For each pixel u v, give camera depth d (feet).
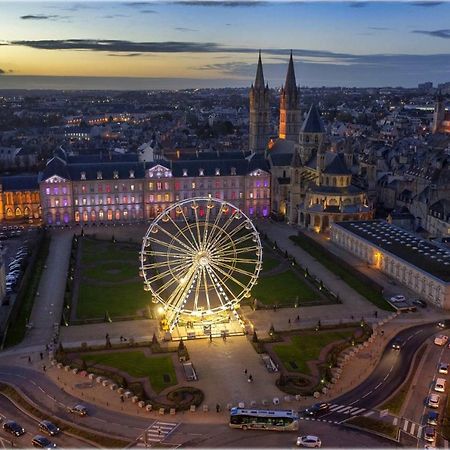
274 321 572.51
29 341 530.68
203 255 552.41
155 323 570.87
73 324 566.77
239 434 385.50
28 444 375.04
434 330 547.90
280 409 415.23
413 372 467.93
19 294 614.34
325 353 503.20
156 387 448.65
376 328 552.41
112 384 447.83
